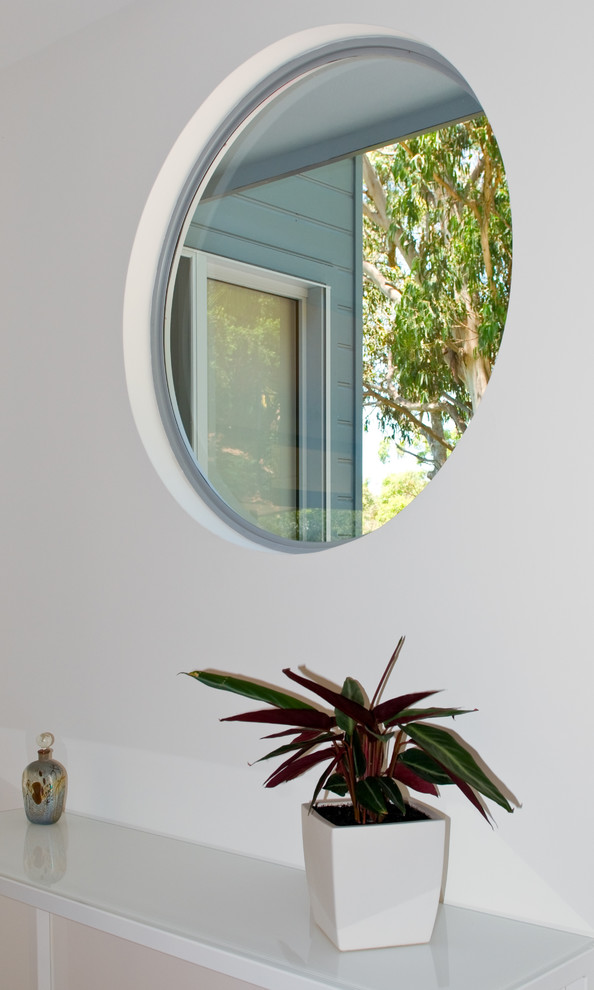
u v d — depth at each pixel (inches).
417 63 76.3
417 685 68.6
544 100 63.6
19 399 99.1
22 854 76.3
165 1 87.8
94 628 91.2
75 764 92.0
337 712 57.2
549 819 61.7
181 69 86.4
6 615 99.8
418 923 57.1
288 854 75.1
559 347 62.5
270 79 84.4
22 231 99.4
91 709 91.0
